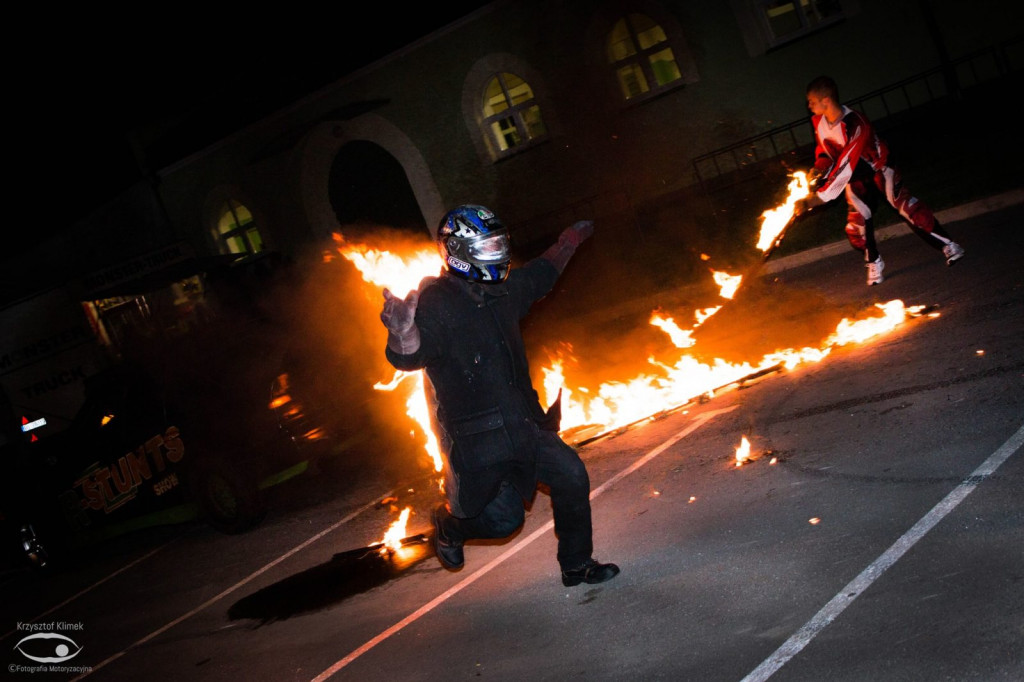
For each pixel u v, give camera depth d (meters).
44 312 16.06
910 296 7.28
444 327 4.07
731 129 14.67
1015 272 6.80
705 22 14.41
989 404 4.80
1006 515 3.77
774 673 3.34
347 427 8.33
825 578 3.84
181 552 8.57
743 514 4.74
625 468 6.09
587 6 15.09
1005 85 12.71
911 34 13.32
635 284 11.88
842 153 7.43
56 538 9.40
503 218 16.64
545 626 4.43
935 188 9.77
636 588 4.43
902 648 3.21
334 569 6.45
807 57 13.99
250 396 8.07
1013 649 2.98
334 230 18.06
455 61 16.28
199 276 16.86
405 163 17.11
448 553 4.71
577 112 15.63
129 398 8.71
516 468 4.30
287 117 17.91
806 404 5.88
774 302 8.91
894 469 4.54
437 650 4.61
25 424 16.08
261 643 5.58
